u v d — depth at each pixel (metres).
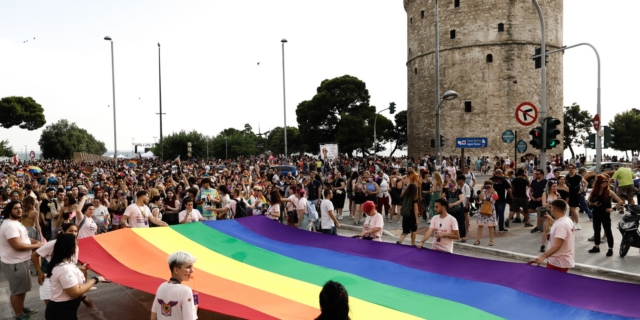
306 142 80.38
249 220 11.38
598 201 11.95
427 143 57.84
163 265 8.38
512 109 52.78
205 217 13.18
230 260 8.95
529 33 52.81
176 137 92.81
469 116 54.03
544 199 14.29
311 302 6.57
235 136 98.19
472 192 19.56
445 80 55.47
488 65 53.12
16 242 7.62
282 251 9.50
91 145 110.81
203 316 7.81
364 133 71.81
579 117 87.44
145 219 11.07
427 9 56.94
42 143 99.50
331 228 12.27
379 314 6.29
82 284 5.77
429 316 6.21
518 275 7.09
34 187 16.61
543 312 6.14
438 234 8.96
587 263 11.04
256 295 6.91
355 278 7.79
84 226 10.11
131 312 8.19
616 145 82.56
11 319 8.06
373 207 10.17
